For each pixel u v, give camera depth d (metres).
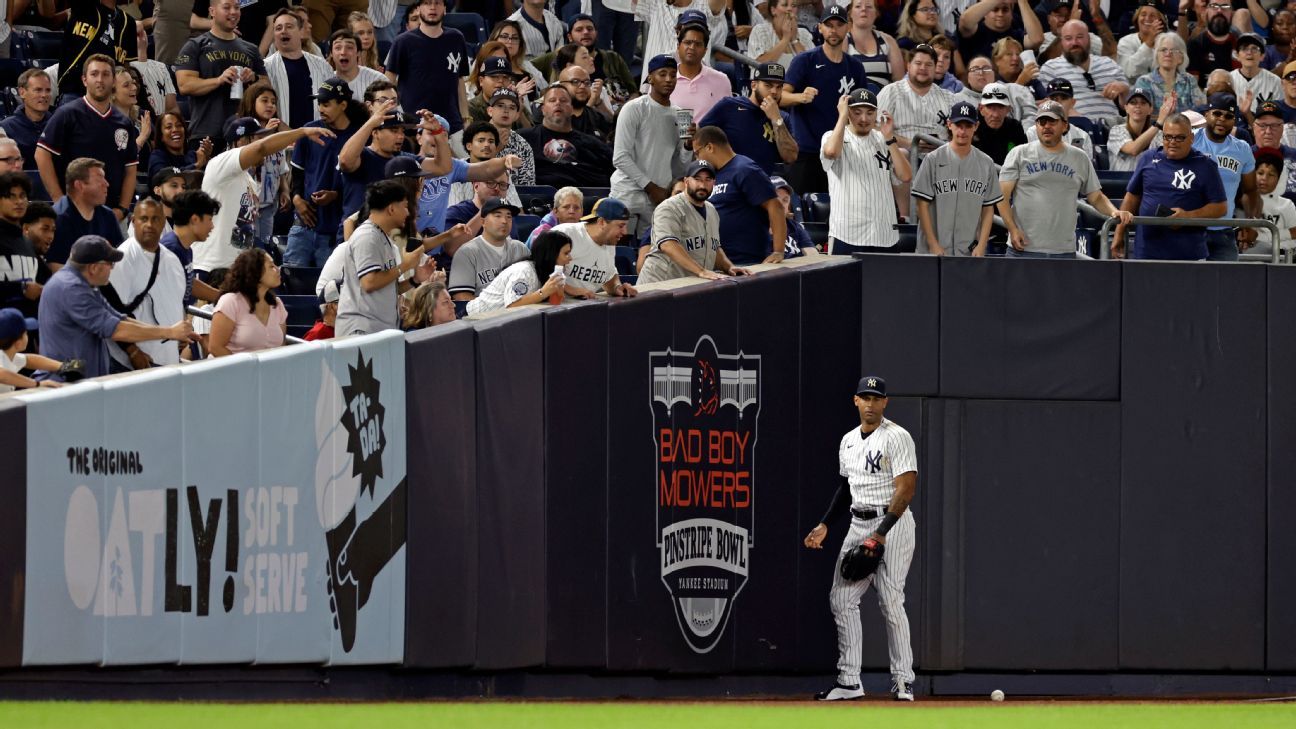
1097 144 59.97
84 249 32.50
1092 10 67.50
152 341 33.88
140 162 48.19
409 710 30.59
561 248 38.06
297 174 44.66
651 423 38.19
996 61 59.44
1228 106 50.00
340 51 51.16
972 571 41.69
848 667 39.16
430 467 34.53
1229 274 43.09
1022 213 46.06
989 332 41.94
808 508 40.50
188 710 28.08
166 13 55.12
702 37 51.91
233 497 31.23
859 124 45.88
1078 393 42.38
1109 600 42.41
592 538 37.25
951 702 38.59
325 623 32.69
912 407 41.50
